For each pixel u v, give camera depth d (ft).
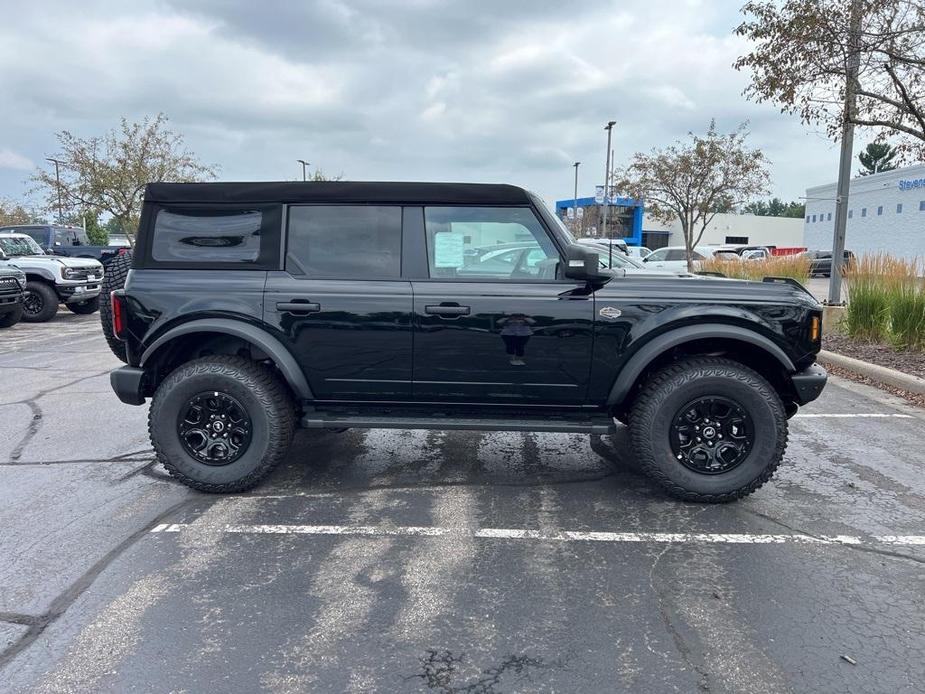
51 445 17.37
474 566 10.96
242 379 13.37
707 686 8.00
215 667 8.34
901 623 9.30
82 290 46.91
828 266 91.40
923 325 27.02
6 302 39.63
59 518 12.78
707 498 13.29
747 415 12.96
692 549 11.54
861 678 8.14
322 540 11.91
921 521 12.66
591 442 17.71
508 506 13.46
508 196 13.24
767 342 12.84
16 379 25.90
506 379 13.29
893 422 19.48
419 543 11.80
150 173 77.10
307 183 13.39
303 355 13.33
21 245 49.93
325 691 7.91
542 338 13.03
